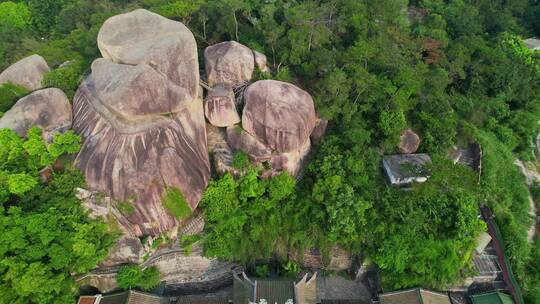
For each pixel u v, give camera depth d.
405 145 27.98
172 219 24.06
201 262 25.55
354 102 27.94
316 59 28.77
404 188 26.25
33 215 20.28
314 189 24.92
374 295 25.88
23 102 24.45
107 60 23.25
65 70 26.95
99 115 23.36
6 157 22.64
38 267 19.73
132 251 23.69
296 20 28.73
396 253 24.08
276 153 25.36
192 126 24.53
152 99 21.88
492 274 25.52
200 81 27.41
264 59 29.14
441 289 25.05
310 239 25.34
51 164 23.41
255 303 22.14
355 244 25.05
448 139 28.38
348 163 25.00
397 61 28.33
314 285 24.36
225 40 32.19
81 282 23.58
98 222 22.67
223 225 24.62
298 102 25.00
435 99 29.67
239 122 25.83
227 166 25.34
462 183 24.81
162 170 22.58
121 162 22.33
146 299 23.73
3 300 19.38
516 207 30.39
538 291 25.39
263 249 25.86
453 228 24.77
